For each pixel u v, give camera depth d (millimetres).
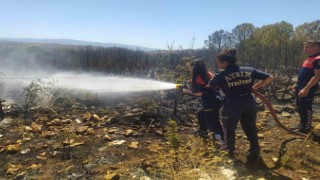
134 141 5910
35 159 5109
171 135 4887
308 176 4480
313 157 5105
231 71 4777
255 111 4969
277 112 7867
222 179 4176
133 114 7402
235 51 4879
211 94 5633
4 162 5016
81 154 5293
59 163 4965
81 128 6434
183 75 7844
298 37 23281
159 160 4586
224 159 4816
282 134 6191
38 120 7090
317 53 5883
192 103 8453
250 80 4801
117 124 6934
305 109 6078
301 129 6191
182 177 4016
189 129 6613
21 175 4531
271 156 5160
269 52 14930
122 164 4863
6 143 5723
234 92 4812
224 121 4988
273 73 11984
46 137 6055
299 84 6117
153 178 4379
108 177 4340
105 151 5414
